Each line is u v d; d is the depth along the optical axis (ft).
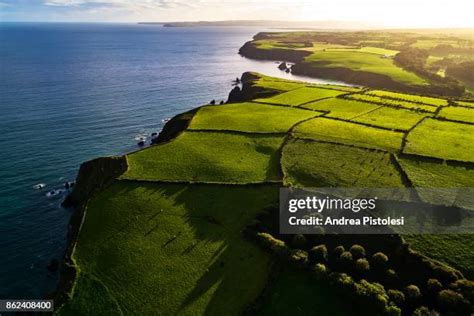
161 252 136.87
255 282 124.26
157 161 196.85
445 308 110.63
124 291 122.11
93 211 160.25
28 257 157.38
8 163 241.76
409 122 255.91
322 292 119.44
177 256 134.92
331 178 173.99
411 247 130.82
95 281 126.11
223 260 132.98
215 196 166.20
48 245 165.17
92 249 139.95
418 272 123.34
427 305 113.09
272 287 121.80
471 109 294.66
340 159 194.18
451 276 118.21
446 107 298.56
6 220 182.19
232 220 152.05
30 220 183.11
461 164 188.96
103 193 170.81
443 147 209.36
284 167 186.50
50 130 305.73
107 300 119.24
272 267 129.18
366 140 219.00
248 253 135.54
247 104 306.35
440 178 173.99
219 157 200.54
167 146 215.31
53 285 141.59
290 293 119.55
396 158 193.98
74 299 120.16
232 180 176.35
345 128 240.53
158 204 161.99
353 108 292.40
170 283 124.57
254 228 145.69
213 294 120.57
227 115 272.51
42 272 148.56
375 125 246.88
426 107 296.10
